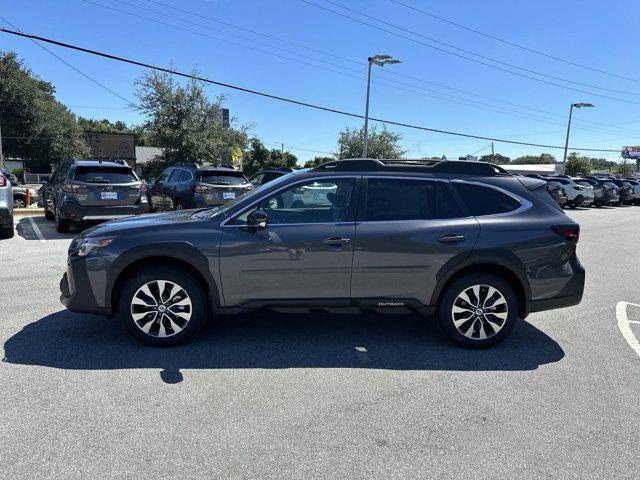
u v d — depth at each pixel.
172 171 13.30
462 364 4.16
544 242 4.40
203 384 3.65
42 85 54.66
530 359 4.31
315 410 3.30
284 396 3.50
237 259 4.22
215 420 3.14
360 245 4.27
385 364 4.12
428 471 2.67
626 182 32.25
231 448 2.84
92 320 5.02
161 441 2.89
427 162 4.79
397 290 4.36
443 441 2.97
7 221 9.60
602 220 19.41
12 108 44.72
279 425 3.10
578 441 3.00
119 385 3.59
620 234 14.27
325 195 4.44
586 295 6.74
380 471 2.66
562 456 2.84
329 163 4.57
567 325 5.33
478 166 4.65
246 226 4.28
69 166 11.02
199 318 4.32
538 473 2.68
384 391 3.62
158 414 3.20
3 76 44.47
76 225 12.60
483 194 4.54
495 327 4.45
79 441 2.86
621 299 6.54
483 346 4.48
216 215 4.39
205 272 4.22
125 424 3.06
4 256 8.23
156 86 22.39
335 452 2.82
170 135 22.36
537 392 3.66
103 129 89.44
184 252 4.18
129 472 2.59
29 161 51.31
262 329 4.92
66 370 3.83
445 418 3.24
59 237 10.43
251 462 2.71
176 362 4.04
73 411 3.20
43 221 13.43
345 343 4.59
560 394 3.63
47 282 6.48
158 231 4.25
